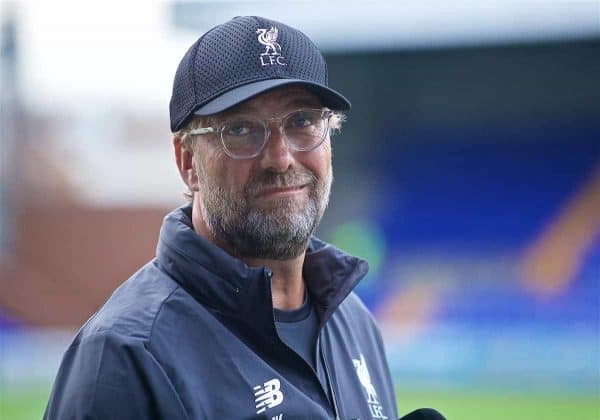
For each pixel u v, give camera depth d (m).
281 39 3.56
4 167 26.97
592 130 25.00
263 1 17.62
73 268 26.91
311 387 3.57
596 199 24.69
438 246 24.77
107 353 3.24
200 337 3.38
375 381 4.14
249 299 3.42
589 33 18.27
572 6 18.16
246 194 3.49
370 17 18.27
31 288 26.08
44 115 33.00
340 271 3.86
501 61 23.00
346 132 25.06
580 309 23.02
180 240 3.51
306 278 3.91
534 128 25.25
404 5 18.30
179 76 3.63
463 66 23.38
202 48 3.57
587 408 16.77
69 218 27.22
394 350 21.08
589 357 20.61
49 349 22.95
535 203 24.98
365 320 4.34
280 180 3.49
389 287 24.17
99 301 26.78
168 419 3.19
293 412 3.38
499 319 22.78
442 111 25.27
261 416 3.32
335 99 3.60
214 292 3.44
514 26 18.42
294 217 3.51
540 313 22.86
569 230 24.53
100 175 29.62
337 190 25.20
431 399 17.56
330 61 22.62
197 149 3.59
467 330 22.12
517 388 18.39
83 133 33.72
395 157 25.42
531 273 24.09
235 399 3.31
